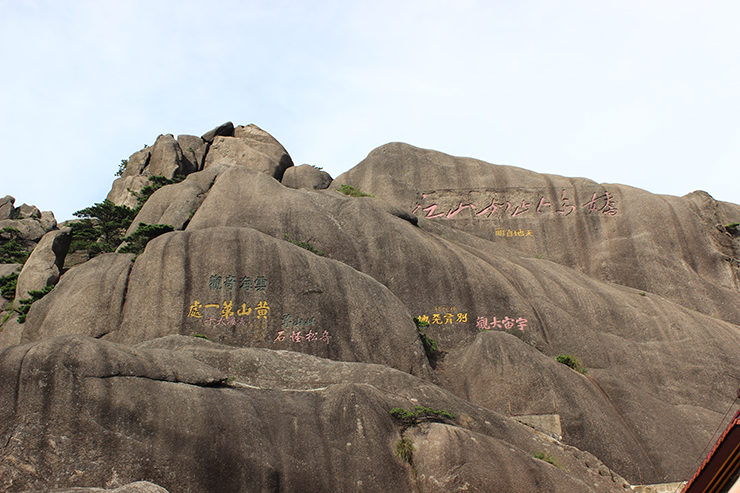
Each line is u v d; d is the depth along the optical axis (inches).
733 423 414.3
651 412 793.6
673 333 958.4
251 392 570.3
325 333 825.5
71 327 836.6
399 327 852.6
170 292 834.8
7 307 1149.7
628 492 624.4
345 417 558.3
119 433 475.5
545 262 1135.6
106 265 922.1
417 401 633.6
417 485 528.7
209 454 488.7
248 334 814.5
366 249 1020.5
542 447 638.5
